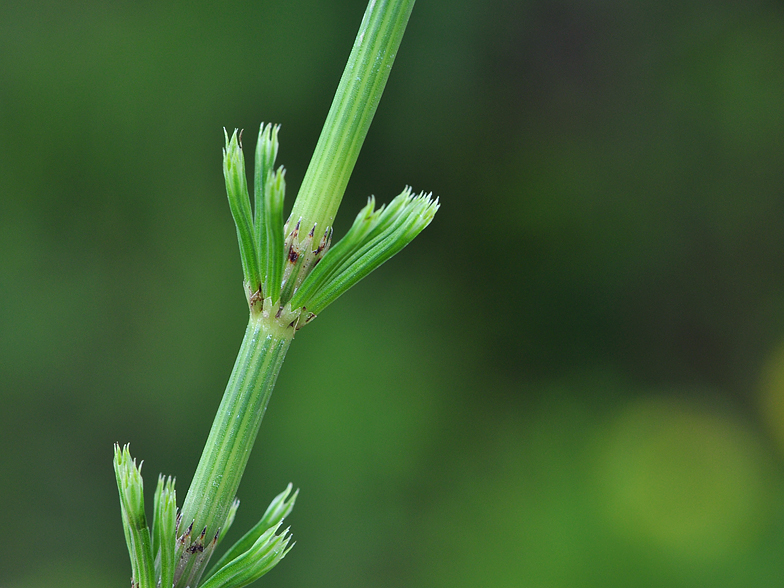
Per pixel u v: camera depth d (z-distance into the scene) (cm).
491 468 115
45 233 102
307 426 104
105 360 102
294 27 107
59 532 98
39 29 104
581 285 128
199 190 106
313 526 101
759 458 125
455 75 119
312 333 109
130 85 104
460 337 121
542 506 112
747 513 115
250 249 27
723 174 131
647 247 130
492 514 110
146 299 104
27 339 100
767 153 129
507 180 125
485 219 125
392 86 116
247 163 105
